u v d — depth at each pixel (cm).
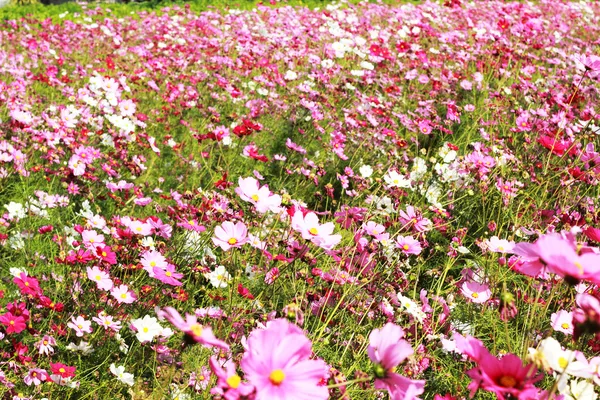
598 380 136
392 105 515
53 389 232
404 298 247
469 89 525
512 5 850
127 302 254
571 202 329
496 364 114
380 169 402
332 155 444
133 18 1116
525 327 229
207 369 228
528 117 450
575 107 474
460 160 395
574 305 228
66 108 483
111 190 358
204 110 527
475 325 259
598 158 344
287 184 420
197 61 649
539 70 600
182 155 458
